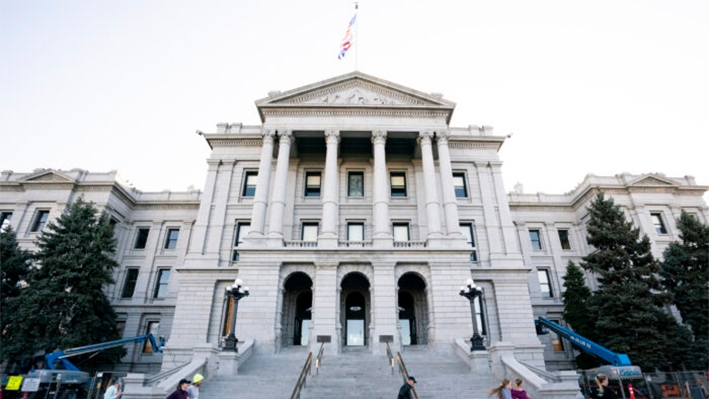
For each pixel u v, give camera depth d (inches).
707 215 1722.4
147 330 1644.9
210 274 1310.3
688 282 1316.4
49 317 1187.9
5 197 1688.0
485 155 1553.9
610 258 1284.4
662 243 1642.5
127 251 1784.0
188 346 1208.2
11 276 1336.1
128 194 1809.8
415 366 881.5
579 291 1480.1
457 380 749.9
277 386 728.3
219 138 1537.9
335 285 1131.3
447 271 1160.2
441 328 1096.8
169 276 1750.7
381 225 1230.3
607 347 1198.9
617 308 1200.8
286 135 1355.8
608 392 478.0
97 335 1315.2
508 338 1253.1
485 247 1401.3
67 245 1317.7
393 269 1155.9
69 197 1665.8
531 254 1820.9
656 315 1190.9
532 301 1715.1
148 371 1552.7
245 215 1423.5
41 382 911.0
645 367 1120.2
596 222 1369.3
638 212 1690.5
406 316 1332.4
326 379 767.7
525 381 689.6
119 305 1664.6
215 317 1269.7
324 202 1254.9
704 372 921.5
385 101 1437.0
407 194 1451.8
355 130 1373.0
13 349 1150.3
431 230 1230.9
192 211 1861.5
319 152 1508.4
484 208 1456.7
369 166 1491.1
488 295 1321.4
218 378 768.3
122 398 618.8
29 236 1588.3
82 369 1323.8
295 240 1241.4
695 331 1250.6
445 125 1396.4
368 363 905.5
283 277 1162.6
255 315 1100.5
